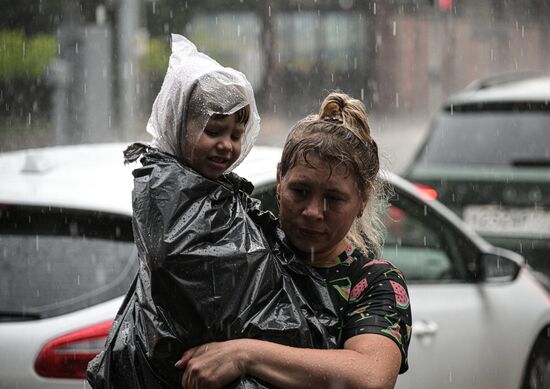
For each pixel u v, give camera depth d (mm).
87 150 6207
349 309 3305
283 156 3352
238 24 33500
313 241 3303
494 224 10055
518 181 10031
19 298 4855
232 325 3037
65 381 4672
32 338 4715
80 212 5004
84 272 4895
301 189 3285
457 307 6211
